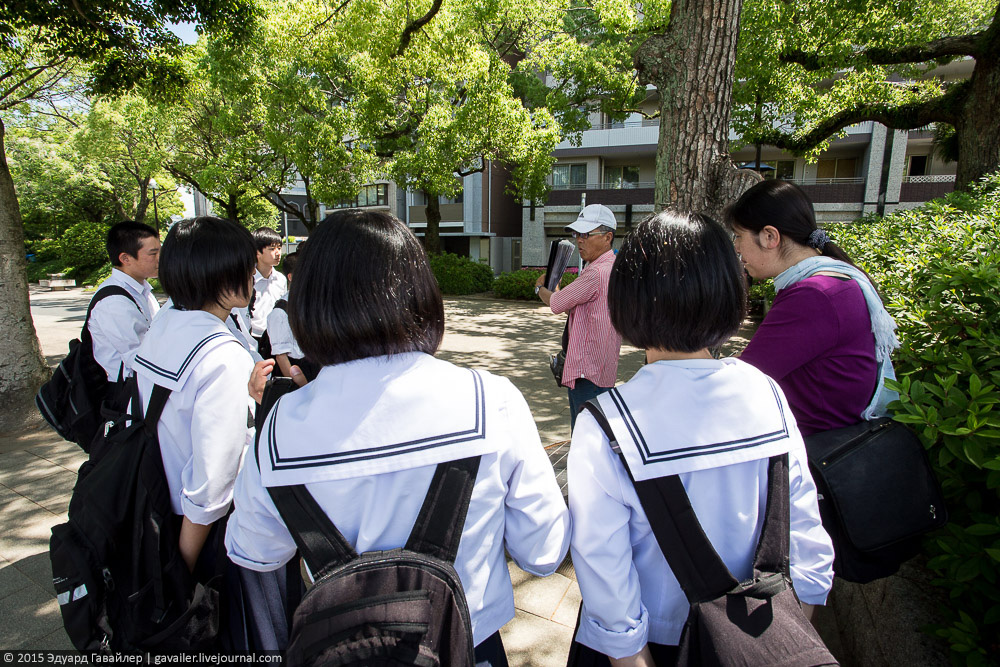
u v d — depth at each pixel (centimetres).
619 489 93
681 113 297
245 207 2164
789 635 82
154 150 1759
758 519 94
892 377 147
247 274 149
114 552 126
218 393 125
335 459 80
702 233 97
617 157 2252
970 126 866
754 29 929
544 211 2219
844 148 2005
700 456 89
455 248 2588
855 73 1108
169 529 128
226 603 129
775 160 2141
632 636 92
